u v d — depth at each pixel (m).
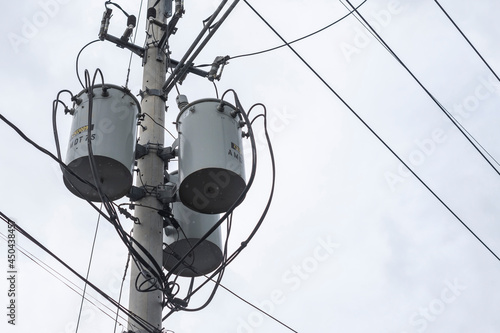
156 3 6.87
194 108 5.80
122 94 5.64
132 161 5.47
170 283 5.30
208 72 6.64
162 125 6.00
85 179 5.36
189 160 5.52
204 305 5.51
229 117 5.82
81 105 5.57
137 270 5.27
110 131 5.40
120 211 5.36
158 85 6.25
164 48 6.49
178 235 6.00
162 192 5.58
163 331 5.05
